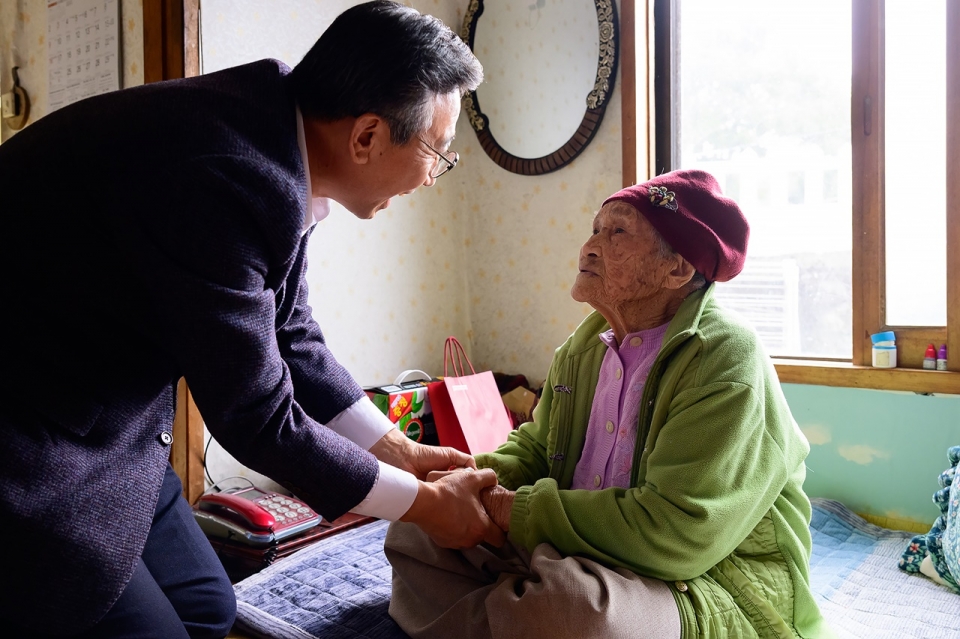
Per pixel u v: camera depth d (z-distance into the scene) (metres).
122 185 0.91
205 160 0.92
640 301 1.31
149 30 2.18
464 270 2.94
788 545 1.25
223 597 1.37
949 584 1.64
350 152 1.09
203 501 2.06
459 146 2.89
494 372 2.88
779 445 1.20
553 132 2.63
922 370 1.97
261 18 2.29
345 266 2.49
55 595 0.89
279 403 1.03
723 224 1.27
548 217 2.69
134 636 1.05
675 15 2.46
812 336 2.27
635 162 2.40
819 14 2.20
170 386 1.06
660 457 1.16
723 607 1.17
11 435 0.89
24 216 0.95
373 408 1.46
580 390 1.43
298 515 2.02
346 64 1.03
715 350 1.20
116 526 0.93
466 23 2.82
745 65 2.34
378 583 1.61
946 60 1.92
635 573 1.17
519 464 1.48
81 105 1.01
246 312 0.95
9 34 2.85
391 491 1.14
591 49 2.51
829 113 2.19
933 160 2.00
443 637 1.27
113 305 0.96
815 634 1.25
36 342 0.93
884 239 2.06
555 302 2.70
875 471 2.06
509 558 1.35
